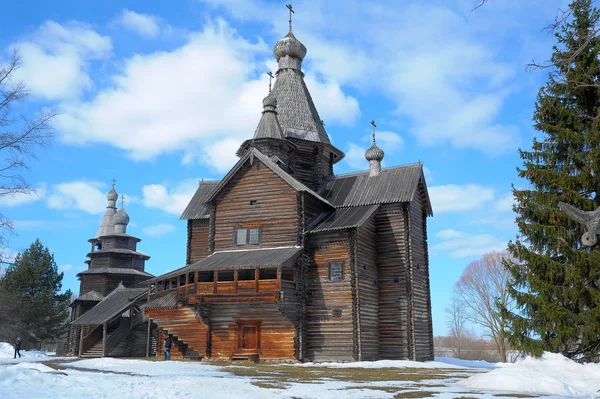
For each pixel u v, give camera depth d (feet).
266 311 113.91
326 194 136.87
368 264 122.72
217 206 128.57
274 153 135.54
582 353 79.92
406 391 55.42
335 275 117.39
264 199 124.16
